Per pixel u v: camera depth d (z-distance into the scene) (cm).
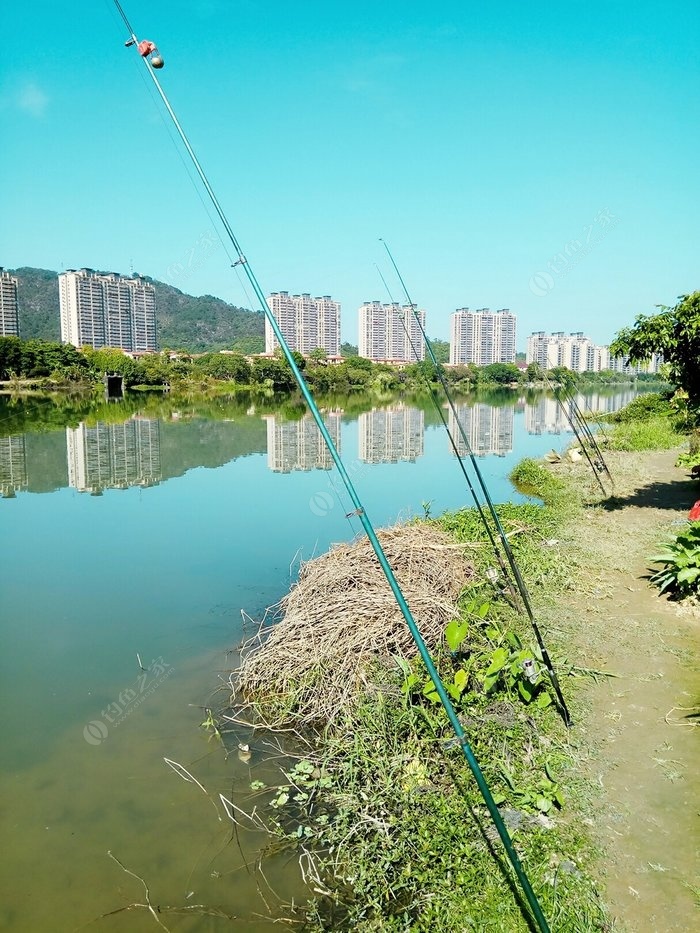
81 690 554
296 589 649
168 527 1084
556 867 317
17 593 778
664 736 425
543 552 833
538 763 400
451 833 345
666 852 327
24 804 412
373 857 344
